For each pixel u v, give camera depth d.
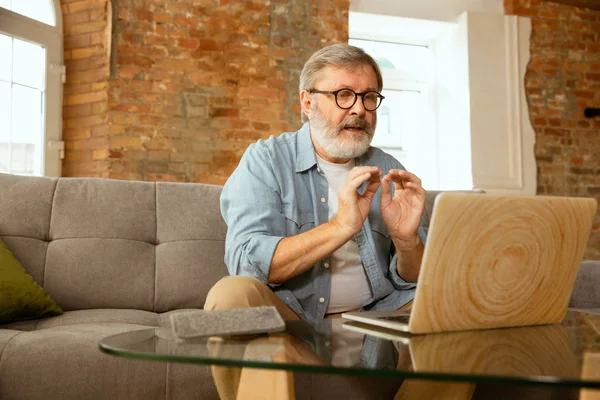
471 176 5.01
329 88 1.80
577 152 5.34
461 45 5.17
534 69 5.28
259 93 4.64
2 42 3.98
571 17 5.45
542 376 0.70
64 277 2.18
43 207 2.27
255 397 1.02
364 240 1.79
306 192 1.84
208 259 2.34
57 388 1.52
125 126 4.29
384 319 1.14
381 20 5.10
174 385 1.57
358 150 1.82
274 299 1.52
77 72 4.36
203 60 4.52
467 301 1.04
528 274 1.07
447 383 1.23
